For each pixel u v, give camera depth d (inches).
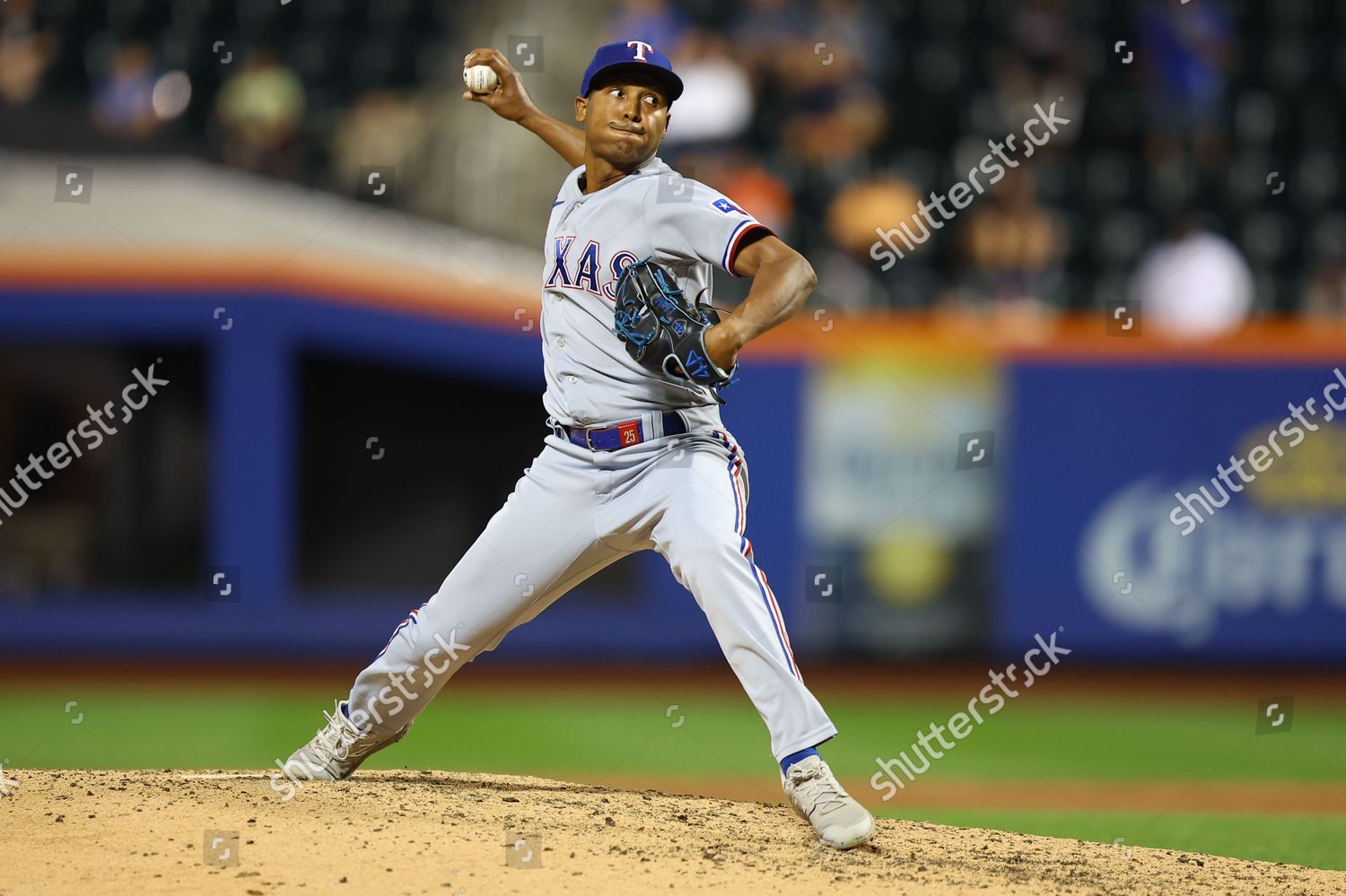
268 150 1581.0
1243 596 1360.7
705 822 569.9
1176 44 1764.3
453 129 1592.0
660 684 1398.9
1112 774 998.4
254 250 1375.5
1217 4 1804.9
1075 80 1753.2
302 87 1696.6
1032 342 1373.0
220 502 1369.3
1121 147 1755.7
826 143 1675.7
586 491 547.5
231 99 1606.8
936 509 1382.9
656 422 540.7
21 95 1712.6
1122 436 1366.9
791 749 526.0
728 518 535.2
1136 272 1627.7
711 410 558.6
